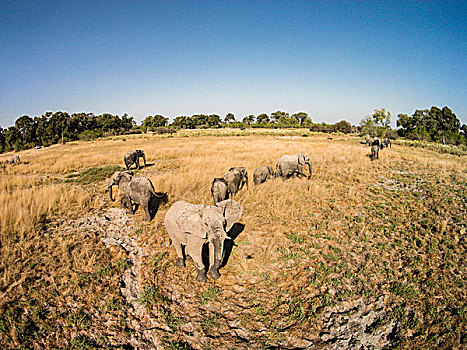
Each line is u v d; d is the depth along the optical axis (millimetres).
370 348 4914
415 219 9148
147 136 63688
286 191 11328
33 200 9469
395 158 20203
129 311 5348
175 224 6004
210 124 115125
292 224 8742
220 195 9211
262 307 5566
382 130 52125
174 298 5711
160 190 11398
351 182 13305
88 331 4840
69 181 14062
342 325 5250
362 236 8070
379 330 5223
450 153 26781
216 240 5535
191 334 4938
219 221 5480
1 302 5000
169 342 4742
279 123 100750
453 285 6160
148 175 15258
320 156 20609
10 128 61750
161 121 112750
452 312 5516
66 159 21109
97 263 6492
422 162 18078
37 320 4859
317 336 5004
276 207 9914
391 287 6137
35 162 21031
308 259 6996
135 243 7605
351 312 5500
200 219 5645
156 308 5414
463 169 15977
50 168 17797
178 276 6289
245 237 7945
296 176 14453
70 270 6129
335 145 31344
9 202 9359
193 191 11711
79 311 5172
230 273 6461
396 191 11867
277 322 5246
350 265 6797
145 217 9031
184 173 14367
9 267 5898
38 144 60375
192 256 5984
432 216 9281
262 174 12562
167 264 6672
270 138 48750
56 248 6867
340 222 8953
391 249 7469
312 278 6312
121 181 9906
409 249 7453
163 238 7828
